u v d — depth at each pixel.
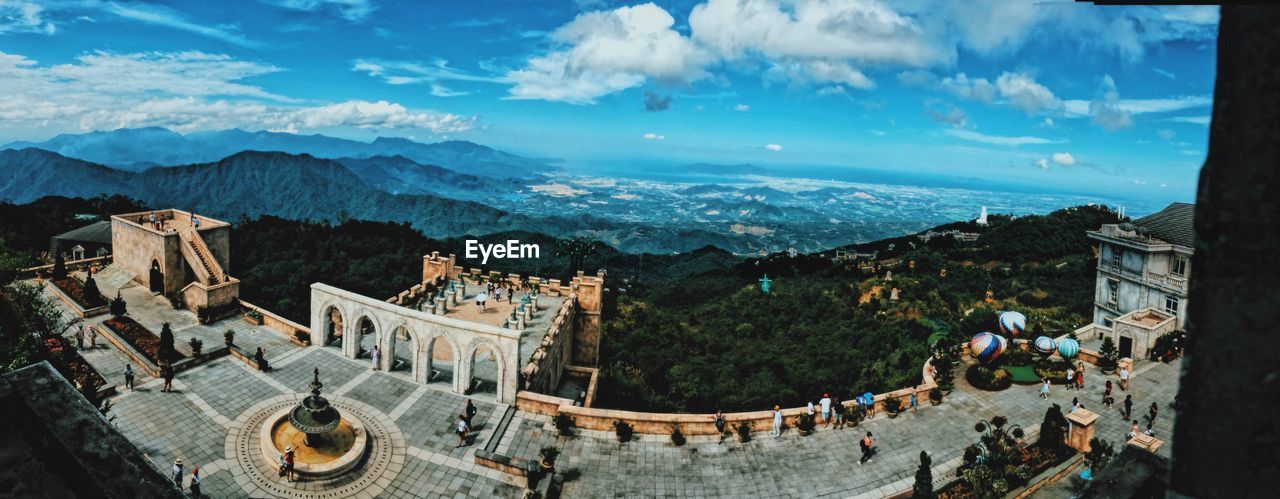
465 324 45.56
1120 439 44.19
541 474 37.59
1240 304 2.97
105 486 6.64
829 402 44.53
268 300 84.81
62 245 94.19
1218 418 3.12
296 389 46.09
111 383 45.16
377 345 49.47
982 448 39.00
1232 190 2.95
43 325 49.41
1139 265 65.44
